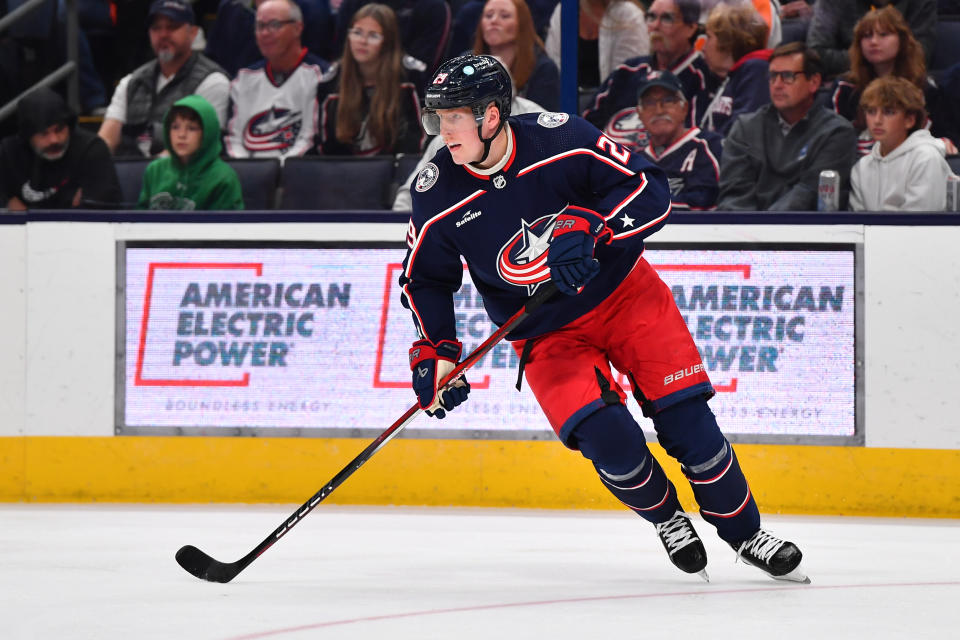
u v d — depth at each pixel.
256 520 16.83
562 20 19.02
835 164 20.98
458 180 10.77
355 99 23.52
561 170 10.64
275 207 23.00
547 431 18.41
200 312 19.03
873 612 9.49
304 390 18.80
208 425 18.98
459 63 10.24
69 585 11.03
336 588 10.84
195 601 10.03
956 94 22.67
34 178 22.97
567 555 13.45
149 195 22.66
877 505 17.80
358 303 18.69
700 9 23.02
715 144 21.69
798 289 17.95
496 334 10.70
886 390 17.80
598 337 11.14
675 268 18.22
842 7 23.27
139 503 19.06
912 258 17.73
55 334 19.25
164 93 25.05
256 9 25.69
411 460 18.67
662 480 11.04
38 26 27.06
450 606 9.77
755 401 18.05
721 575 11.86
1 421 19.36
